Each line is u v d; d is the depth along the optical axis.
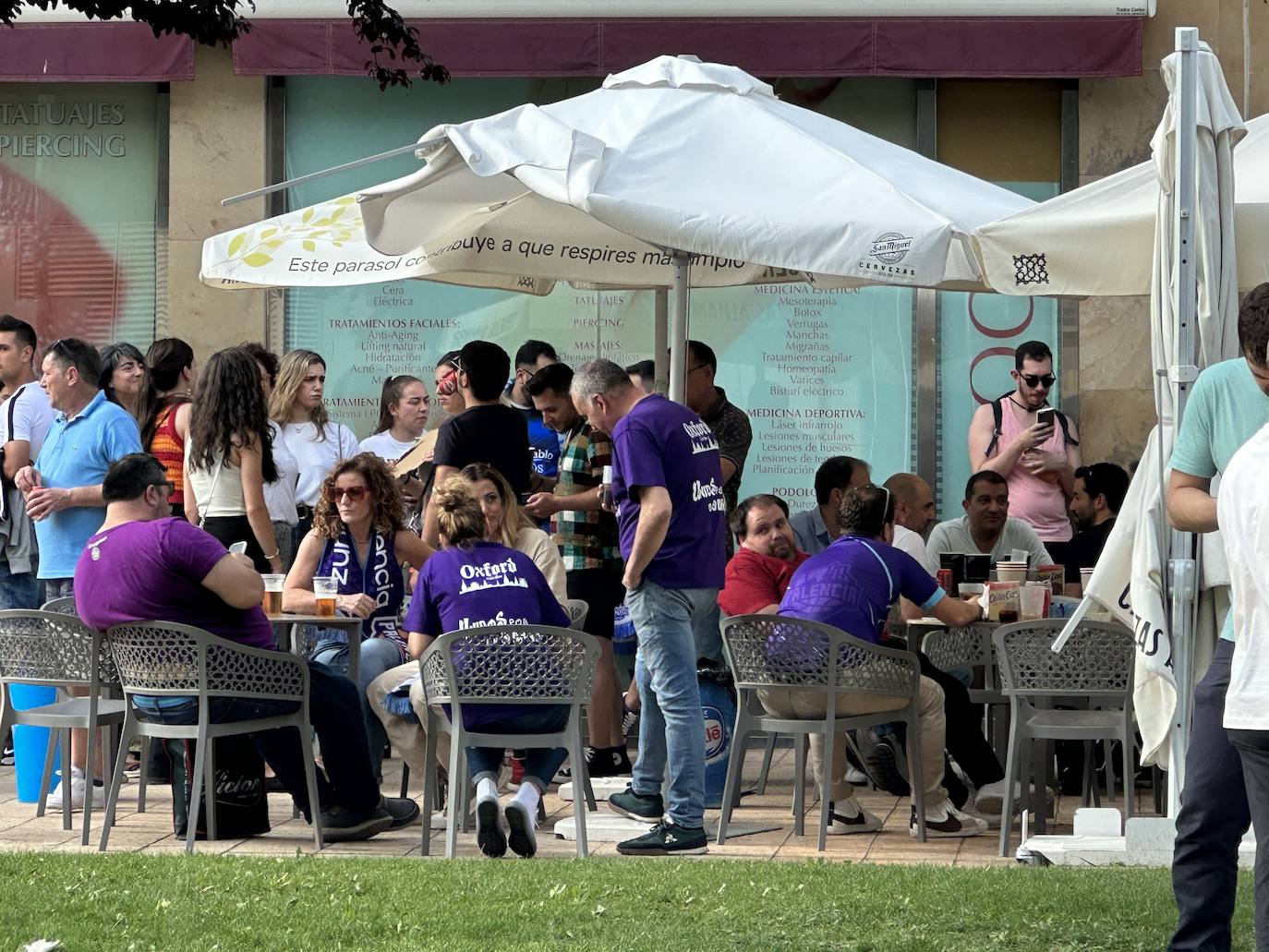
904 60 18.52
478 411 14.90
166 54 19.19
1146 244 11.53
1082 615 11.50
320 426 17.66
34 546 16.53
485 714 11.84
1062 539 18.16
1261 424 8.67
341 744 12.76
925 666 13.75
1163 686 11.27
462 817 12.77
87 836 12.44
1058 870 10.76
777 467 19.50
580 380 12.56
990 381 19.28
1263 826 7.11
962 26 18.45
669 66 13.56
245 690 12.15
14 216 20.00
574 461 15.81
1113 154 19.09
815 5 18.52
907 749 13.15
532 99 19.53
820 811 13.54
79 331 19.98
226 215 19.73
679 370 13.83
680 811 12.21
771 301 19.47
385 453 18.52
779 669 12.54
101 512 15.30
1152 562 10.98
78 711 12.75
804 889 9.99
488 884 10.20
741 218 11.90
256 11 18.73
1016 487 18.20
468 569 12.28
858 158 13.38
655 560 12.21
